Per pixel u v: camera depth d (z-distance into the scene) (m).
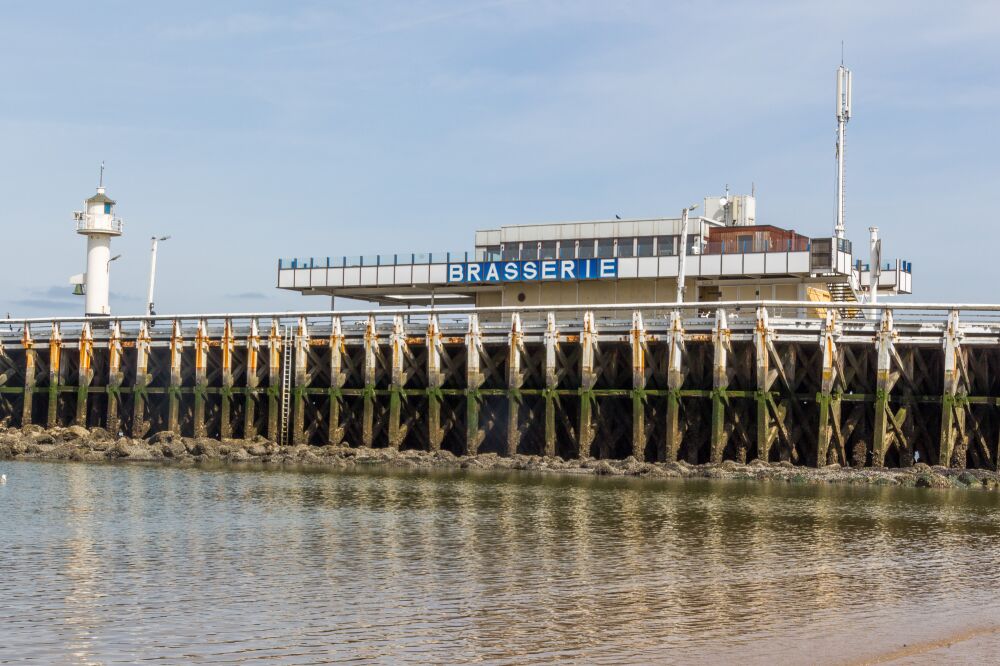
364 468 67.69
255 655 26.31
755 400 64.62
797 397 64.88
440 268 81.69
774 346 64.38
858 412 64.56
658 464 64.44
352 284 84.12
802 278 75.56
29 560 36.75
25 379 88.88
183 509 48.56
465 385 74.06
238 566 35.94
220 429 80.38
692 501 51.28
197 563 36.41
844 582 33.88
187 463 71.44
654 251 78.44
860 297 77.31
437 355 72.25
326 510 48.25
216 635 27.88
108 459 74.19
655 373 67.75
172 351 81.19
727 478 60.81
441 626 28.64
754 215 85.31
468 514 47.03
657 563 36.44
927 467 60.44
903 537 41.91
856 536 41.97
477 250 84.06
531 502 50.84
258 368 78.75
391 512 47.59
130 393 83.94
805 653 26.28
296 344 76.50
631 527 43.59
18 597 31.56
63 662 25.83
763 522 45.06
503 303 82.50
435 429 72.31
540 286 81.31
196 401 79.88
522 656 26.17
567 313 80.06
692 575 34.62
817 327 63.97
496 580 33.81
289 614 29.81
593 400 68.25
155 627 28.58
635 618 29.38
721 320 64.38
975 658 25.95
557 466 65.94
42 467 68.19
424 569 35.44
